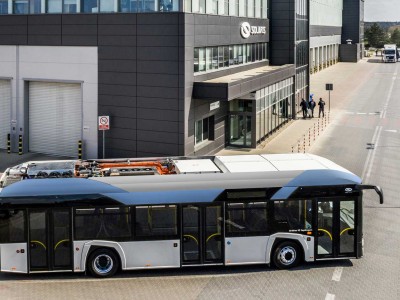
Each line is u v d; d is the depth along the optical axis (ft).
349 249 53.78
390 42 625.82
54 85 104.06
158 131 93.91
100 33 96.48
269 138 126.31
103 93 97.60
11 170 55.11
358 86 241.76
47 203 50.39
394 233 64.59
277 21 143.95
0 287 49.88
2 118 110.22
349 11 394.93
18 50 104.94
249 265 55.06
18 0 104.06
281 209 52.70
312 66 296.30
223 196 51.72
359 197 53.26
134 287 49.70
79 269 51.19
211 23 102.01
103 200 50.80
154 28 92.02
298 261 54.03
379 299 46.62
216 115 109.19
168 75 92.02
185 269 54.19
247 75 111.86
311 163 56.44
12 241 50.57
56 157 104.32
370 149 115.55
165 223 51.52
